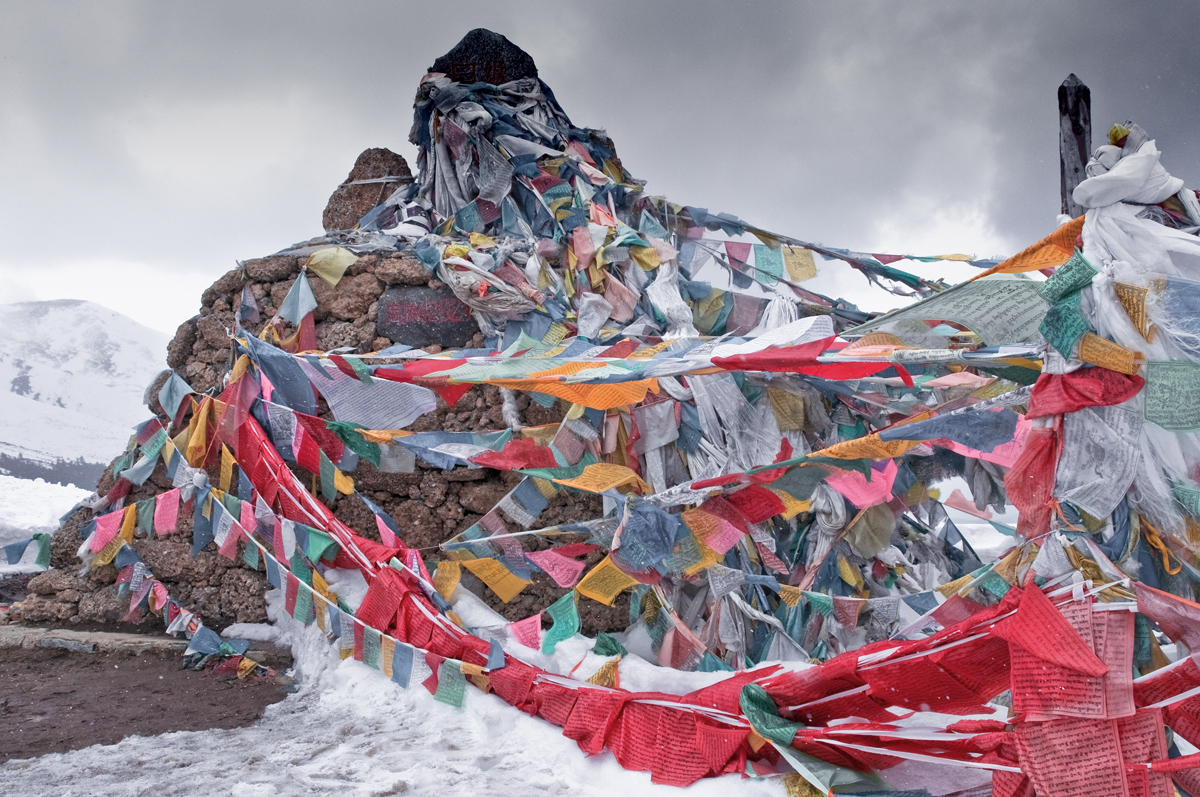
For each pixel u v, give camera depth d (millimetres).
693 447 5484
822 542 5355
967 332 3523
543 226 6551
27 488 11281
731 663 4957
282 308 5801
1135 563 2914
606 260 6168
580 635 5203
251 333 5758
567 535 5531
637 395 4293
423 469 5586
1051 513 2916
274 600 5422
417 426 5641
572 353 4879
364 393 4926
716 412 5414
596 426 5266
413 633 4500
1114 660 2635
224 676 4863
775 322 6301
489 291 5660
